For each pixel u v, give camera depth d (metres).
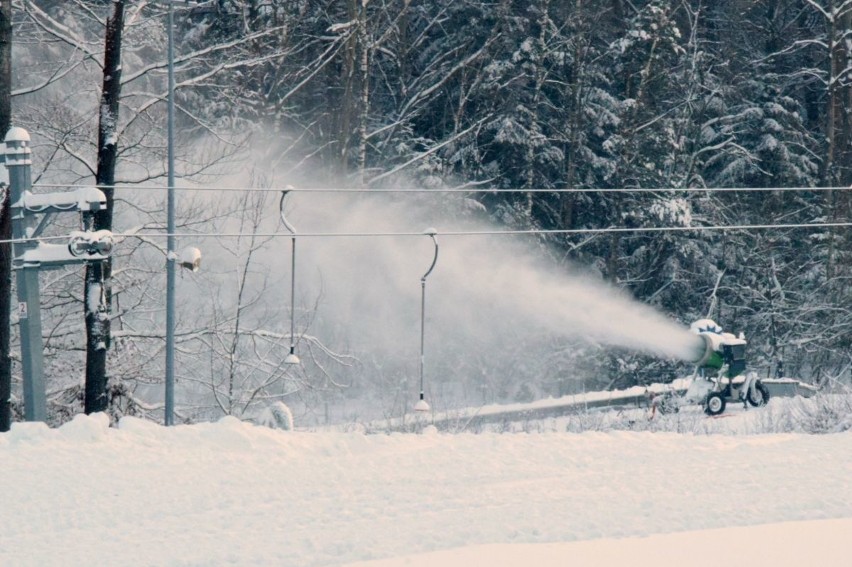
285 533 35.28
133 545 34.28
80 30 102.44
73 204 63.09
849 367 135.12
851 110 150.88
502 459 47.56
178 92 116.31
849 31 148.00
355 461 46.88
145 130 96.50
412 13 160.25
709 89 157.38
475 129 150.88
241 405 93.44
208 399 102.69
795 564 31.91
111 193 76.38
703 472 44.81
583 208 157.50
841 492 40.84
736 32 162.25
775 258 148.62
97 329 76.50
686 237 148.12
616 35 162.12
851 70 148.25
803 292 144.25
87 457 46.12
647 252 153.38
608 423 89.56
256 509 38.59
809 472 44.59
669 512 37.66
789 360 142.12
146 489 41.44
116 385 84.81
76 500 39.78
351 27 137.25
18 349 88.12
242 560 32.31
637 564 31.75
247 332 93.81
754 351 143.50
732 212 151.12
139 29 95.56
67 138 89.06
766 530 35.53
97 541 34.88
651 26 145.00
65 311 92.12
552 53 147.88
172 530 36.00
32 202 63.44
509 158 152.88
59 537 35.38
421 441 51.66
